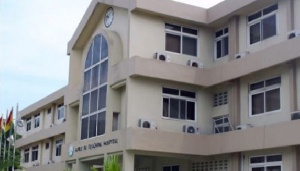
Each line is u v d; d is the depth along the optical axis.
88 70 22.48
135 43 19.56
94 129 20.97
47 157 34.44
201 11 20.81
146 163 23.05
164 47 20.25
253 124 18.20
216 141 18.59
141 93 19.06
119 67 19.53
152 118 19.14
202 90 20.66
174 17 20.23
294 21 16.86
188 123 20.05
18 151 37.38
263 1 18.00
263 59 17.08
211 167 19.61
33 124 39.12
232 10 19.33
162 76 19.08
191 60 20.55
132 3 19.53
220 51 21.00
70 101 24.45
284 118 16.73
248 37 19.20
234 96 19.14
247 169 17.91
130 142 17.64
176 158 21.20
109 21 21.95
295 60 16.30
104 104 20.41
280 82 17.19
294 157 15.69
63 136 31.77
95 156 20.45
